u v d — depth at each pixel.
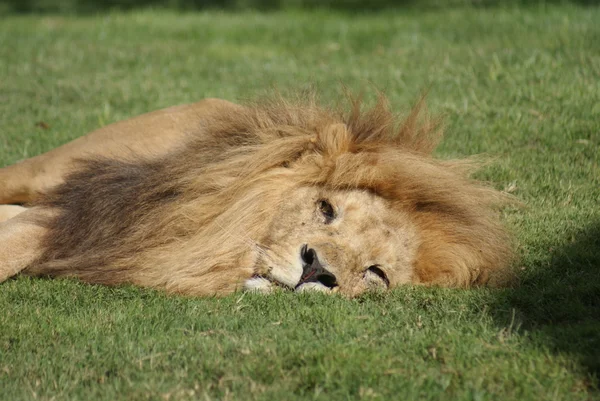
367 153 9.06
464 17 23.91
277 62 19.73
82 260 9.38
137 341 7.39
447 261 9.06
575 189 11.63
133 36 23.27
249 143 9.48
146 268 9.02
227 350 7.14
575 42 18.44
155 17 26.80
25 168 10.81
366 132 9.48
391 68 18.22
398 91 16.42
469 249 9.23
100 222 9.62
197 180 9.21
